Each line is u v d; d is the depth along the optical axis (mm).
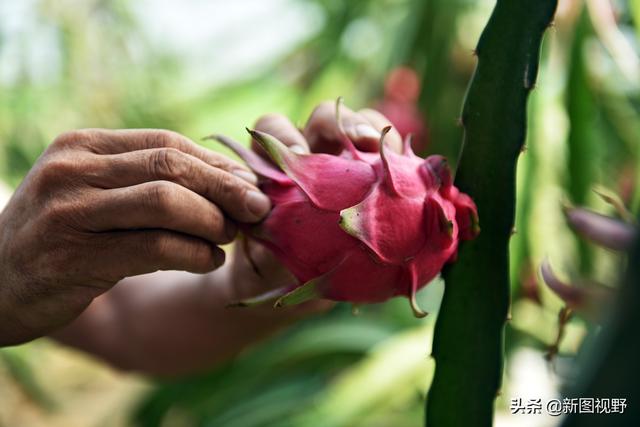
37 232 519
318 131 631
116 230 519
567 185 1001
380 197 498
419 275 512
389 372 977
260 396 1283
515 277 996
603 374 271
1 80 1500
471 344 541
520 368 1128
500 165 536
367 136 567
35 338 582
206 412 1326
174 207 502
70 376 2076
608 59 1108
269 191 535
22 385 1579
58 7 1497
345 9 1502
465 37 1374
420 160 532
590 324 553
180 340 846
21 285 539
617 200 570
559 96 1052
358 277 501
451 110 1336
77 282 536
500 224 537
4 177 1485
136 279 893
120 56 1583
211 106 1778
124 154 516
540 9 523
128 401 1902
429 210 508
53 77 1521
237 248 709
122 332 875
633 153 1168
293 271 518
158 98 1675
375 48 1535
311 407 1166
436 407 547
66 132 534
